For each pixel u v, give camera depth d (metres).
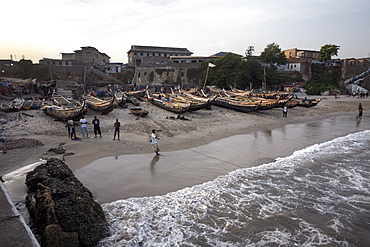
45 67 55.81
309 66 64.19
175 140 16.66
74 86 41.50
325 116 30.67
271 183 10.50
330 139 18.31
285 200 9.12
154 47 78.12
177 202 8.76
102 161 12.02
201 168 11.95
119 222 7.48
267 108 28.86
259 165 12.63
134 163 12.04
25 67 52.97
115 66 69.12
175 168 11.76
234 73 50.56
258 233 7.22
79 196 7.15
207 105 30.02
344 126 24.08
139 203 8.59
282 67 67.38
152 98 31.38
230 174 11.35
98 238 6.67
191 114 26.97
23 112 23.53
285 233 7.27
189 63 62.00
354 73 65.06
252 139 17.61
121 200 8.74
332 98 50.59
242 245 6.70
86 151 13.23
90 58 71.38
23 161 11.25
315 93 57.53
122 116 24.23
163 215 7.95
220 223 7.64
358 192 9.85
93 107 25.92
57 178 8.36
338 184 10.53
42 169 8.86
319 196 9.48
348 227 7.62
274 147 15.80
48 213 6.33
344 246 6.79
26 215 7.24
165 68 62.72
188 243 6.71
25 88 38.72
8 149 12.70
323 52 68.81
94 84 55.97
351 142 17.39
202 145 15.71
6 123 18.70
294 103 34.19
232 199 9.09
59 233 5.93
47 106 23.08
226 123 23.14
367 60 68.94
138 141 15.85
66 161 11.59
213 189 9.82
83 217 6.63
